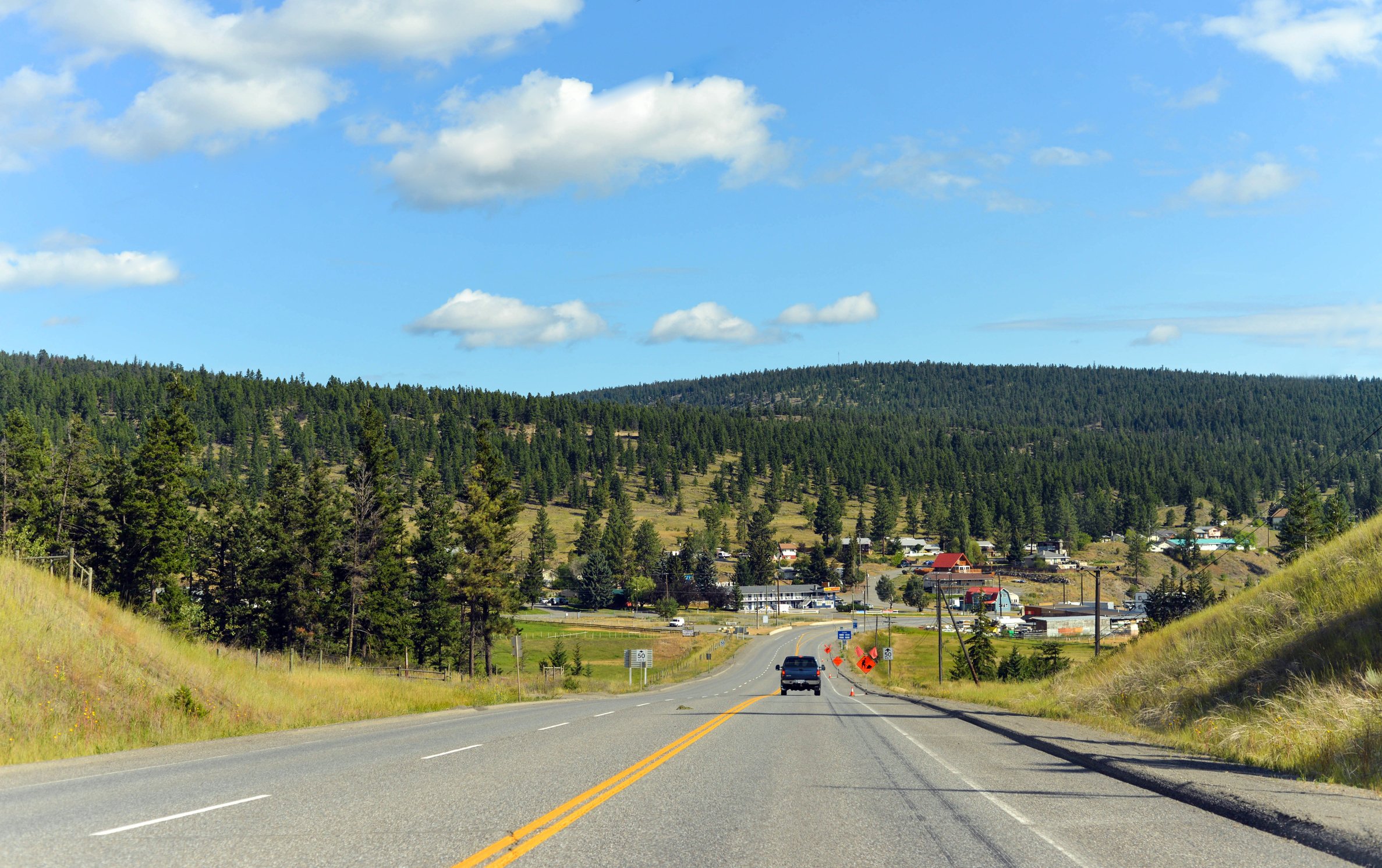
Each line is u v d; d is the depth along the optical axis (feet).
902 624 557.74
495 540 242.37
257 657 105.19
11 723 50.65
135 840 23.20
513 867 20.56
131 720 57.47
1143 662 93.15
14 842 22.91
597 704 111.65
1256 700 60.18
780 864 21.25
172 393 212.84
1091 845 23.68
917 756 45.62
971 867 21.12
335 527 228.84
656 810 28.22
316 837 23.61
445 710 97.35
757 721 71.20
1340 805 27.30
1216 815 28.17
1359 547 84.23
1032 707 90.17
